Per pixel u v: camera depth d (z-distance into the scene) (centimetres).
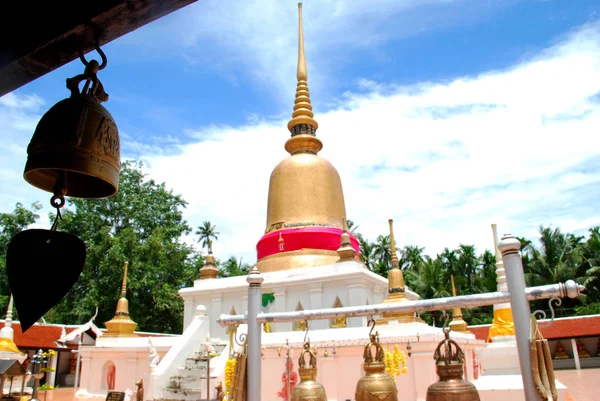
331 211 2403
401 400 1269
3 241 4097
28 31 327
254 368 598
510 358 1592
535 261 4825
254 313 617
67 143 352
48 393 2147
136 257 4144
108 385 2127
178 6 317
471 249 5288
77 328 3152
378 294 2173
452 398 513
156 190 4831
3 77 357
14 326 3000
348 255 2102
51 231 369
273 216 2434
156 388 1720
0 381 1684
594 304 4328
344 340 1349
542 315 465
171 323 4438
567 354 4144
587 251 4712
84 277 4075
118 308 2412
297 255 2219
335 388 1341
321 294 2025
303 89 2747
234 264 5981
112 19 317
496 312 1723
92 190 424
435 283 4994
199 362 1839
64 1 315
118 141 395
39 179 402
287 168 2466
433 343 1282
